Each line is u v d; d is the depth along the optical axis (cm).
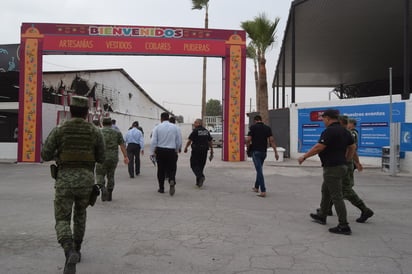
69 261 302
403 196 759
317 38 2031
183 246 414
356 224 526
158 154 742
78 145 344
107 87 2798
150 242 428
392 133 1099
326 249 409
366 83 3419
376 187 881
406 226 516
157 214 570
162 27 1496
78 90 2469
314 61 2544
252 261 369
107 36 1468
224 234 464
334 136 478
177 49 1506
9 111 1911
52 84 2305
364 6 1591
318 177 1044
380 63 2623
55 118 1772
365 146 1384
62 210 335
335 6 1598
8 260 364
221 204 655
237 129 1559
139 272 337
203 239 442
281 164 1354
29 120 1450
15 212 574
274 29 1584
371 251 403
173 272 338
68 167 342
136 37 1481
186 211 594
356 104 1410
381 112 1328
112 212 581
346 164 485
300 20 1772
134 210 597
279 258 378
